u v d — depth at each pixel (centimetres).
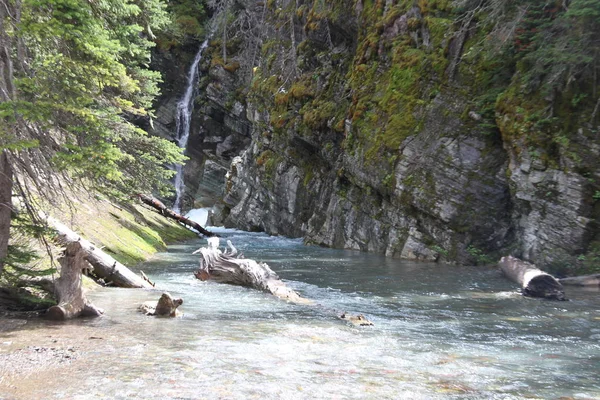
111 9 903
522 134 1462
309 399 465
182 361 566
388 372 550
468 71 1694
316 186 2420
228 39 3728
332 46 2438
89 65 729
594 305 967
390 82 1909
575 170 1361
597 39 1340
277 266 1541
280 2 3017
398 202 1805
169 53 3828
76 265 816
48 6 704
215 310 893
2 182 735
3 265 767
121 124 1130
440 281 1261
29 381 492
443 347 661
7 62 673
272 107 2716
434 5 1841
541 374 554
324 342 673
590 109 1382
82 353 588
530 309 929
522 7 1487
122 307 888
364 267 1526
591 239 1337
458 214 1636
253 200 2841
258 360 580
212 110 3659
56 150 764
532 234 1451
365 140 1942
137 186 1384
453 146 1680
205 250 1288
